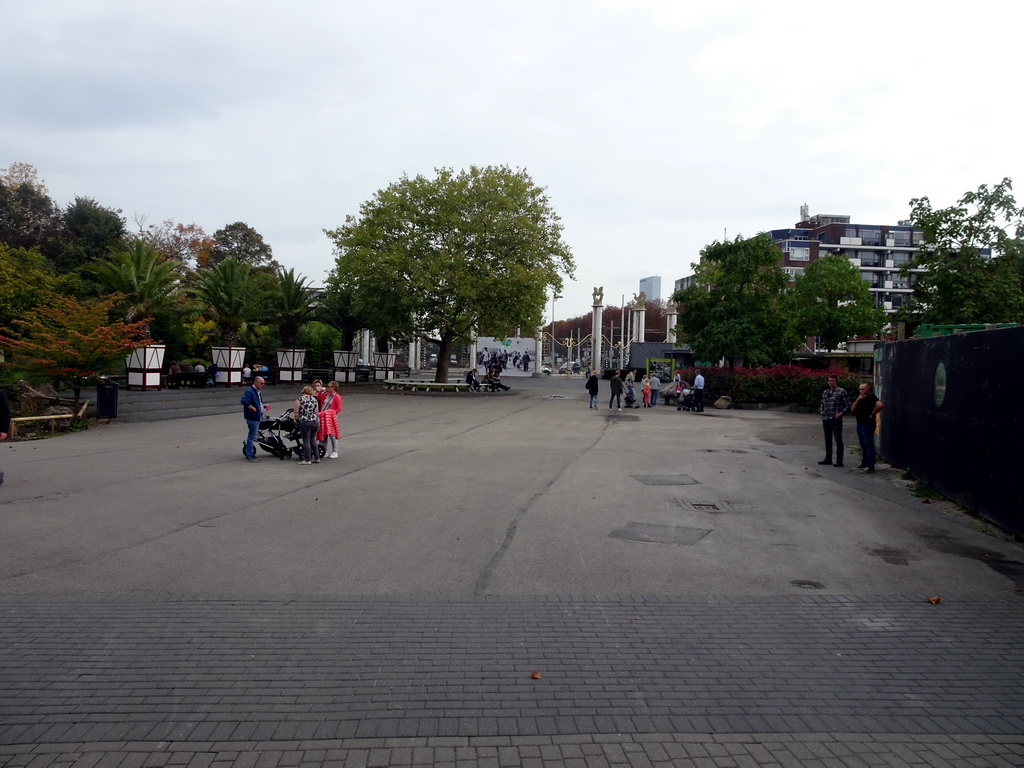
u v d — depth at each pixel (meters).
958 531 8.40
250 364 42.91
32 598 5.74
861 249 88.12
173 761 3.45
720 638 5.11
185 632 5.06
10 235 44.12
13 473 11.86
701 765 3.50
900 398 12.96
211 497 9.99
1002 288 19.66
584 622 5.38
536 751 3.59
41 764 3.40
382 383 43.56
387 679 4.36
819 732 3.84
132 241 45.34
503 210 38.75
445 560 6.97
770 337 33.66
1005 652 4.94
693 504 9.84
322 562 6.85
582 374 75.31
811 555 7.33
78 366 19.92
